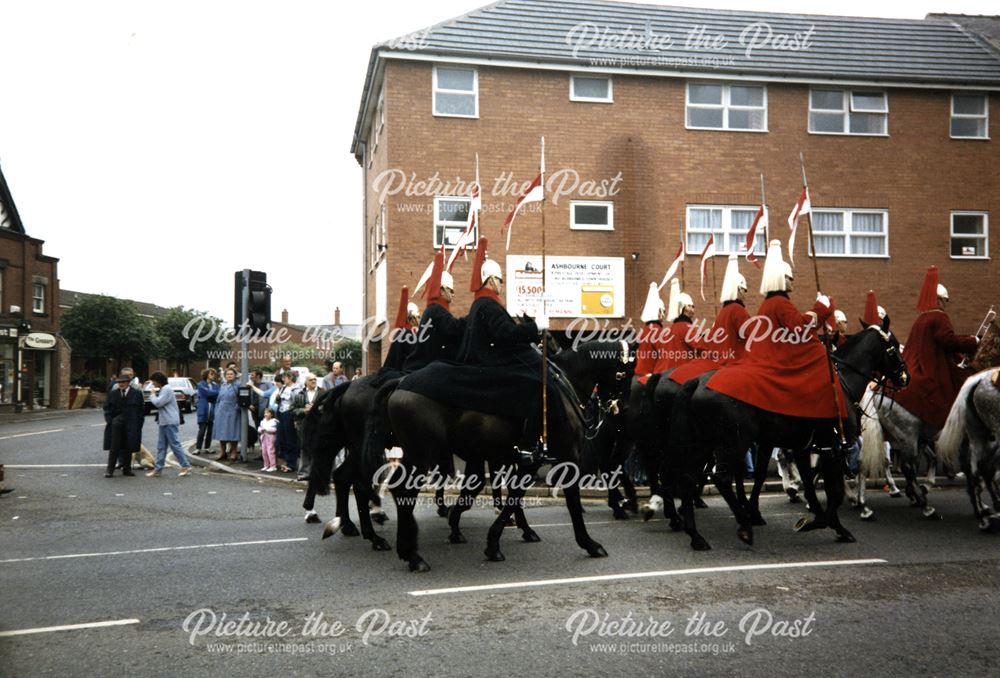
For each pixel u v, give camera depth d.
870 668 4.73
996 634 5.32
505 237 18.52
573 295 18.75
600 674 4.65
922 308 10.45
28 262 39.56
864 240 20.52
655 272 19.28
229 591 6.48
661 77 19.42
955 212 20.92
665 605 5.99
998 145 21.14
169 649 5.09
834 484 8.47
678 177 19.50
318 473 8.92
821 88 20.42
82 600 6.22
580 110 19.06
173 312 49.88
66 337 45.66
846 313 20.23
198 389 18.69
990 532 8.95
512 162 18.70
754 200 19.88
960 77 20.66
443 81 18.53
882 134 20.62
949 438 9.34
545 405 7.46
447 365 7.36
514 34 19.22
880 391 10.28
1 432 25.27
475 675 4.64
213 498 12.22
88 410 40.22
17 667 4.79
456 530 8.66
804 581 6.71
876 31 22.62
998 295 20.94
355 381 8.88
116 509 11.13
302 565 7.44
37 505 11.50
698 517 10.33
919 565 7.30
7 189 39.03
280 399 15.31
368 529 8.43
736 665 4.79
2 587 6.61
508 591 6.43
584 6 20.69
